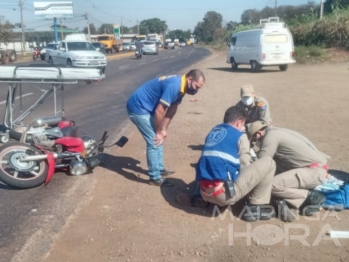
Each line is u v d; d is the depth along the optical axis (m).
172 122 10.44
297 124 9.91
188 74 5.52
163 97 5.46
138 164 7.02
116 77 22.53
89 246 4.45
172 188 5.91
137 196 5.64
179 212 5.14
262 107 6.19
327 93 15.09
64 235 4.68
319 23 33.47
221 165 4.66
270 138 5.04
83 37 34.62
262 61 24.30
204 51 66.25
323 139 8.40
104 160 7.20
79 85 18.59
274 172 4.84
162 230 4.71
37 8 64.25
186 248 4.35
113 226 4.84
